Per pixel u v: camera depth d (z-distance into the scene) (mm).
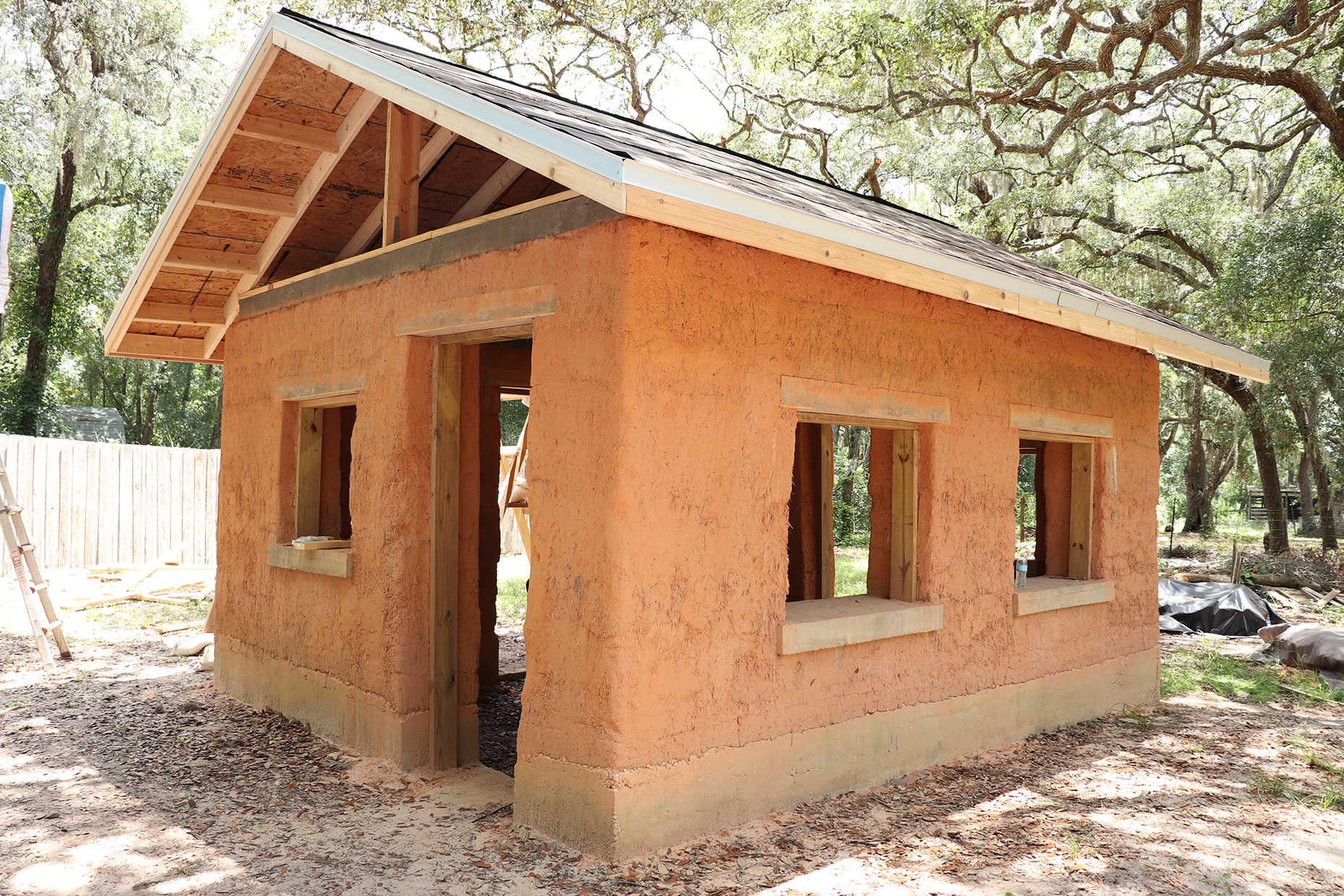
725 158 6379
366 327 5930
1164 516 36062
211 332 8414
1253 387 18266
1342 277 14805
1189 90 17406
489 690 8094
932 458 5816
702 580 4508
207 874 4102
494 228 4965
